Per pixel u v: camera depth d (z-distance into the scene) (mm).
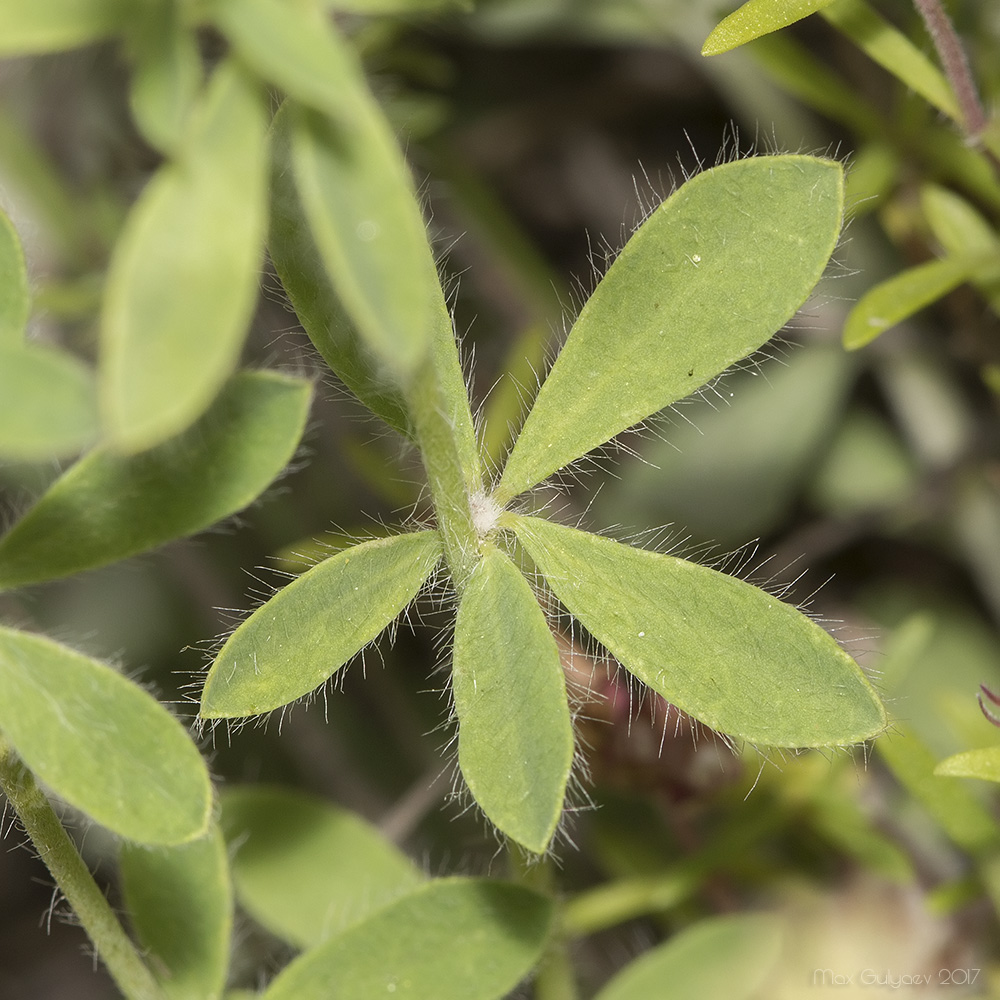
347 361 179
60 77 260
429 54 316
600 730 211
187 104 157
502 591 179
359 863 213
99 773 172
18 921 319
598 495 288
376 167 158
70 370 158
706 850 222
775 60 222
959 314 245
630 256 178
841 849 232
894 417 295
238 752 281
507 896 194
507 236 304
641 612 180
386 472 247
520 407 230
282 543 290
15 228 172
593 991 231
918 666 276
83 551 175
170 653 305
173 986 196
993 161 210
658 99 330
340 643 178
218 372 155
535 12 293
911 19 220
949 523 280
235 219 157
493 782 175
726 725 177
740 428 284
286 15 158
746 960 210
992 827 208
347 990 193
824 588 290
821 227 176
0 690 173
